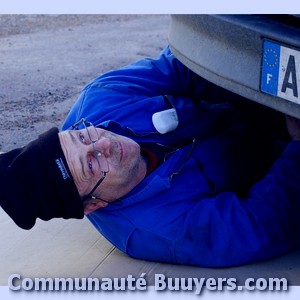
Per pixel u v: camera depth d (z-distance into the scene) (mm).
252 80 2164
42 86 4414
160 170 2695
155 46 5055
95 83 2998
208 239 2580
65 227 2980
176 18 2516
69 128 2820
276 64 2088
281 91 2092
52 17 5691
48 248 2836
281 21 2143
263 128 3139
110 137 2566
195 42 2377
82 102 2941
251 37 2133
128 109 2869
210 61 2301
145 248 2641
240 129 3061
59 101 4207
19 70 4672
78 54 4938
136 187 2643
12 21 5598
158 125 2809
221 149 2895
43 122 3939
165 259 2654
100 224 2711
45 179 2451
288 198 2615
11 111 4078
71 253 2793
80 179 2490
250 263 2627
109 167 2508
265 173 2961
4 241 2893
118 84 2988
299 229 2654
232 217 2574
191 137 2912
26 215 2461
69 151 2484
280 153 3053
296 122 2742
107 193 2570
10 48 5070
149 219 2598
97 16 5750
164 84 3092
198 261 2609
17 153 2521
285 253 2688
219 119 3066
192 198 2670
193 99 3131
